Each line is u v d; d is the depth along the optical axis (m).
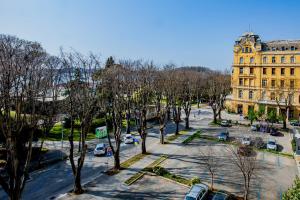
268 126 64.38
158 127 66.25
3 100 21.22
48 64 33.22
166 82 52.47
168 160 41.12
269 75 81.12
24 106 23.70
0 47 23.86
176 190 30.34
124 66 46.84
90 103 30.47
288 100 77.38
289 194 18.69
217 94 75.19
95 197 28.44
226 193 28.64
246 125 70.81
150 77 47.03
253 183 32.97
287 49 78.00
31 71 23.67
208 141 53.44
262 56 81.88
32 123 23.44
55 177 33.78
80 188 29.53
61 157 40.97
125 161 39.94
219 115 78.44
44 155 41.66
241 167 30.19
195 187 28.09
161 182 32.53
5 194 28.78
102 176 34.09
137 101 46.50
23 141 32.44
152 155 43.41
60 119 54.69
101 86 33.44
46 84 27.52
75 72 30.31
